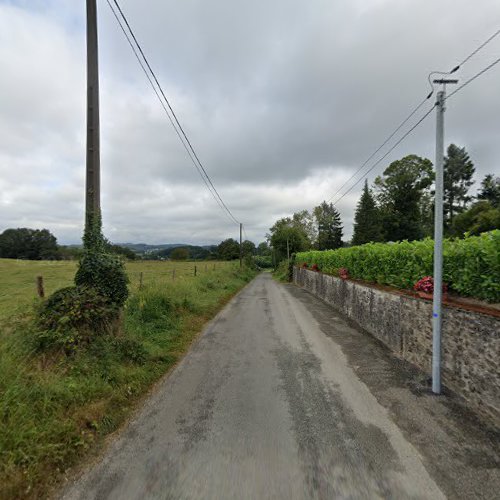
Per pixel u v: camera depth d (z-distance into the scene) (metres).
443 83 4.27
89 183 5.73
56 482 2.50
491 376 3.46
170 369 5.12
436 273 4.16
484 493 2.31
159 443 3.01
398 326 5.97
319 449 2.87
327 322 8.99
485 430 3.20
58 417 3.23
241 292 18.05
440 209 4.20
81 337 4.59
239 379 4.65
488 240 3.85
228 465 2.65
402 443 2.96
